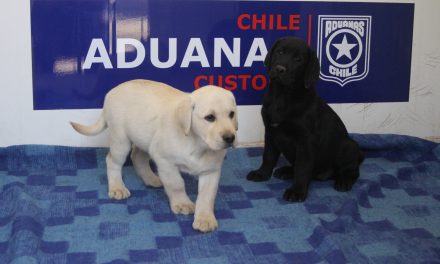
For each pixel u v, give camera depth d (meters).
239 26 1.51
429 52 1.67
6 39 1.39
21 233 0.97
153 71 1.49
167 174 1.12
